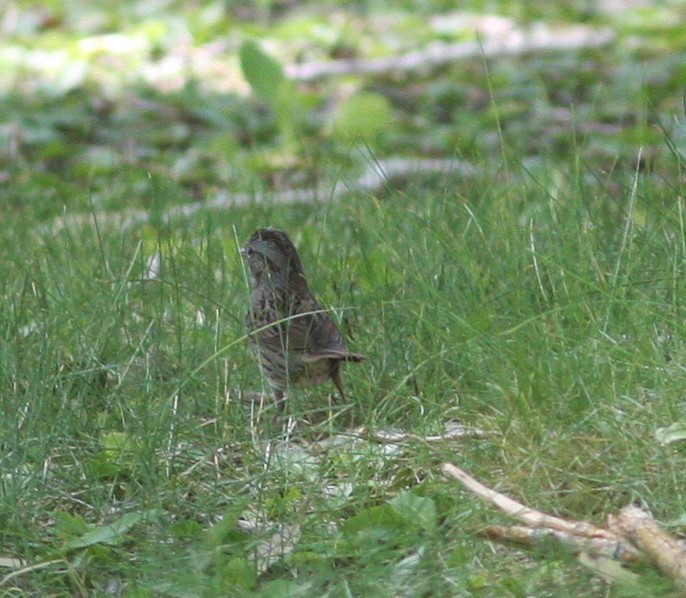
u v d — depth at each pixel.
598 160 19.38
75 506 8.91
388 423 9.82
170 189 17.02
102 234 14.55
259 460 9.10
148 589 7.64
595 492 8.38
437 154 21.02
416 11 32.31
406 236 11.94
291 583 7.59
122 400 9.91
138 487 8.89
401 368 10.26
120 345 10.63
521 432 8.87
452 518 8.11
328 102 24.89
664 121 20.22
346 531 8.16
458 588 7.48
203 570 7.87
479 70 26.69
